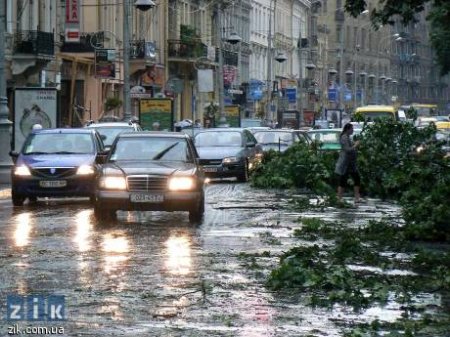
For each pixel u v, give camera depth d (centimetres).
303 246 2278
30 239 2447
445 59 8469
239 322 1520
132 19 8712
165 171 2861
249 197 3953
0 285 1794
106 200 2839
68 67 7456
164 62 9475
